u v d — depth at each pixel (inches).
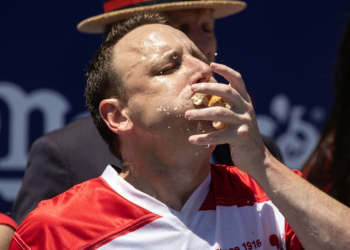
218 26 438.3
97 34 418.0
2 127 402.9
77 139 267.3
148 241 185.9
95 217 190.9
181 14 281.3
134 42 195.0
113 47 201.0
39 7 411.5
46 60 410.6
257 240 194.4
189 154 187.2
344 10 453.7
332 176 265.0
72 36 414.6
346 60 271.4
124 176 202.2
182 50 191.6
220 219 193.3
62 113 409.4
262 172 182.7
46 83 409.7
